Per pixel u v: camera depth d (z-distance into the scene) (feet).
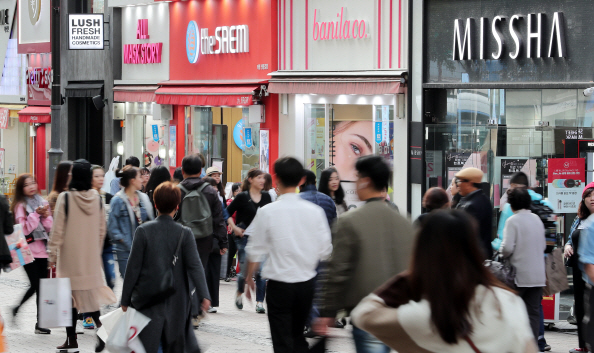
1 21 169.68
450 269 15.69
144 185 71.05
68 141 148.36
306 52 94.94
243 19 104.58
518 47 72.79
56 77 107.55
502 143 69.97
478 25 76.28
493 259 48.80
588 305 39.01
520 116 74.18
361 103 87.86
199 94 107.14
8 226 47.03
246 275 36.91
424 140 79.56
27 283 73.46
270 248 35.17
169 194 36.29
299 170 35.42
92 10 141.69
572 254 48.19
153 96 119.75
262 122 100.83
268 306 35.35
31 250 51.90
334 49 91.40
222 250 57.77
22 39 158.40
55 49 107.24
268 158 100.12
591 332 38.73
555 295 56.34
